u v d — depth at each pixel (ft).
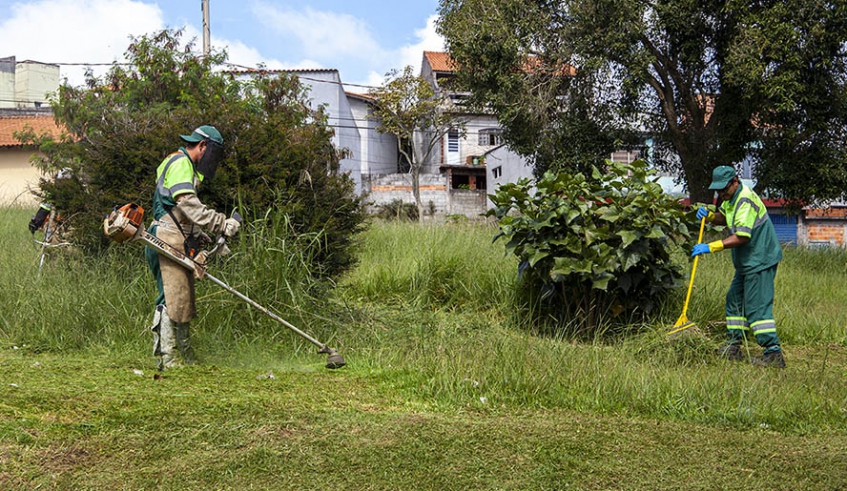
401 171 142.92
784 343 22.97
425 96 109.70
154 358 15.66
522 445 10.28
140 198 20.61
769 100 49.08
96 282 19.47
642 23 51.06
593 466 9.65
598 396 13.60
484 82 56.13
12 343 16.96
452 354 15.99
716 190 20.22
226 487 8.39
